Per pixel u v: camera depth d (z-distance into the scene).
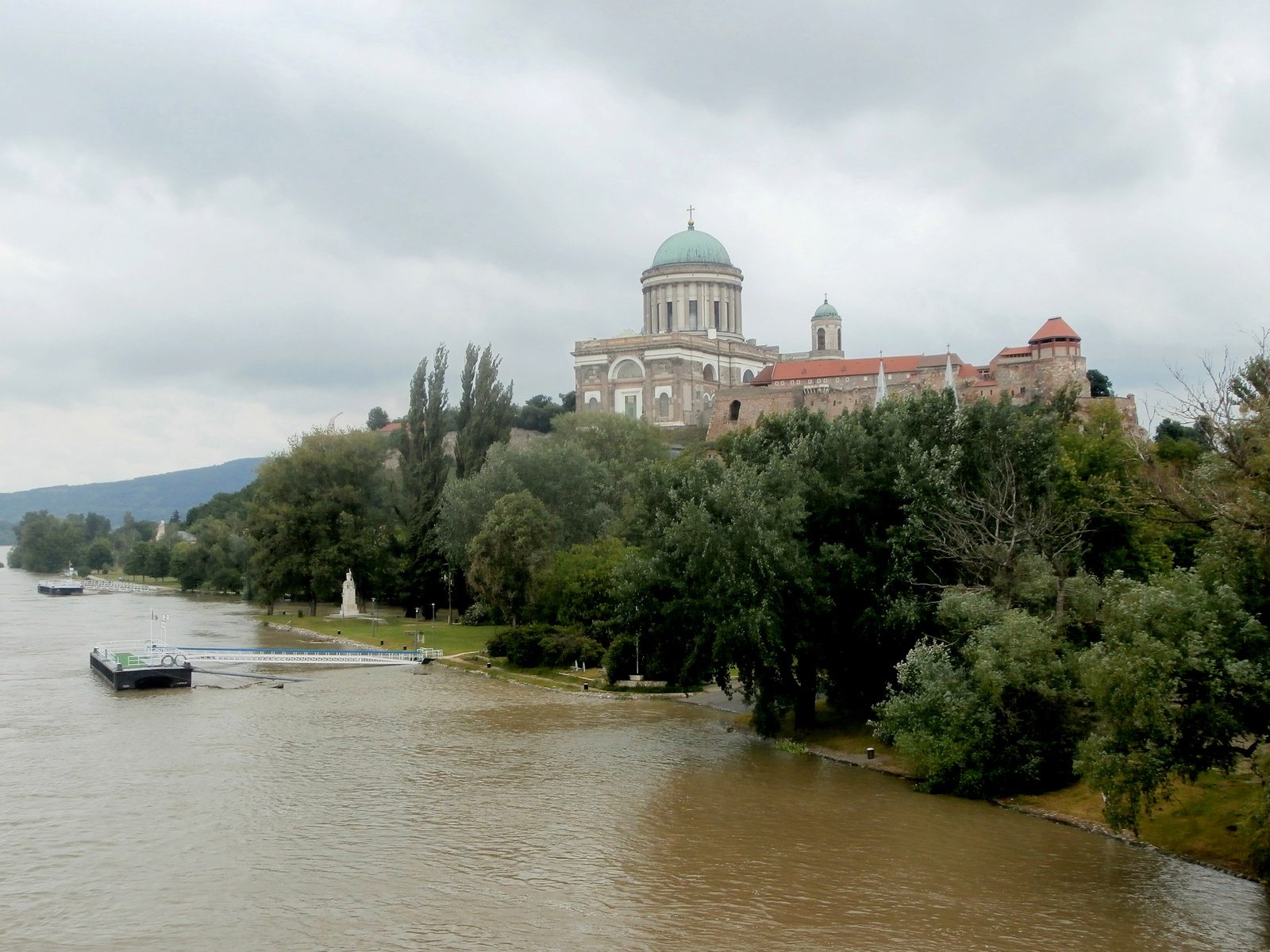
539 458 126.31
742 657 67.06
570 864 46.59
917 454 65.94
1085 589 58.62
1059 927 39.88
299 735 72.56
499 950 37.84
